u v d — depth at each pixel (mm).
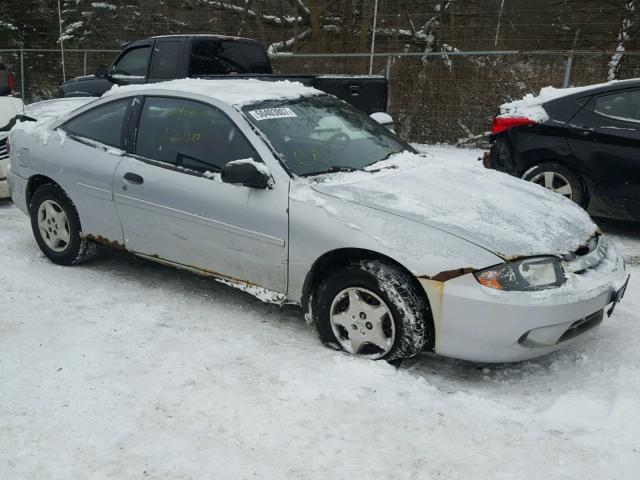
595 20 13500
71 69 17344
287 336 4047
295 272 3873
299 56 12688
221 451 2834
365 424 3047
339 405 3199
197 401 3219
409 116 12453
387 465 2754
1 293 4629
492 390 3496
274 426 3016
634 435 2990
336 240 3646
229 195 4078
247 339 3967
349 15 14773
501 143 6984
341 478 2668
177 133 4496
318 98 4938
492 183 4242
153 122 4645
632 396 3301
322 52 15000
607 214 6426
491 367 3775
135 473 2686
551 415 3189
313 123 4539
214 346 3844
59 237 5234
